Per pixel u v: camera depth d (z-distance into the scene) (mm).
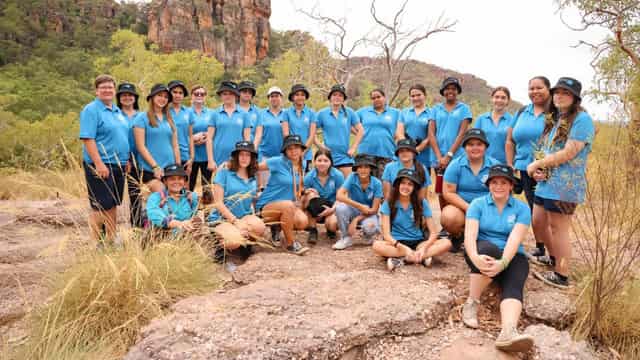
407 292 4242
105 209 5199
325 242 6180
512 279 3938
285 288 4340
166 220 5047
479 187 5055
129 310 4023
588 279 4051
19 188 10016
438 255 5016
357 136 7055
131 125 5695
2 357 3664
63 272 4488
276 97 7199
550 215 4461
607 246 3824
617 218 3930
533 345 3578
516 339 3443
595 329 3857
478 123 6004
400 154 5355
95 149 5066
